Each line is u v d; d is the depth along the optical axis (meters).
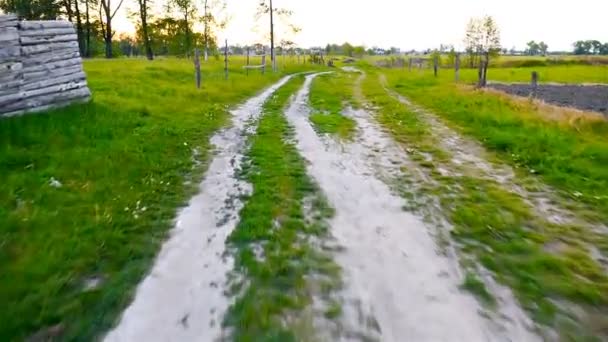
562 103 18.09
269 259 4.57
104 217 5.41
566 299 3.84
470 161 8.52
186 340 3.34
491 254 4.68
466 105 15.42
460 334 3.40
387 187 6.95
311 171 7.77
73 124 9.16
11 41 8.80
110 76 18.83
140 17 40.09
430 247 4.86
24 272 4.11
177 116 12.44
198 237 5.11
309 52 81.19
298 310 3.71
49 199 5.75
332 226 5.43
